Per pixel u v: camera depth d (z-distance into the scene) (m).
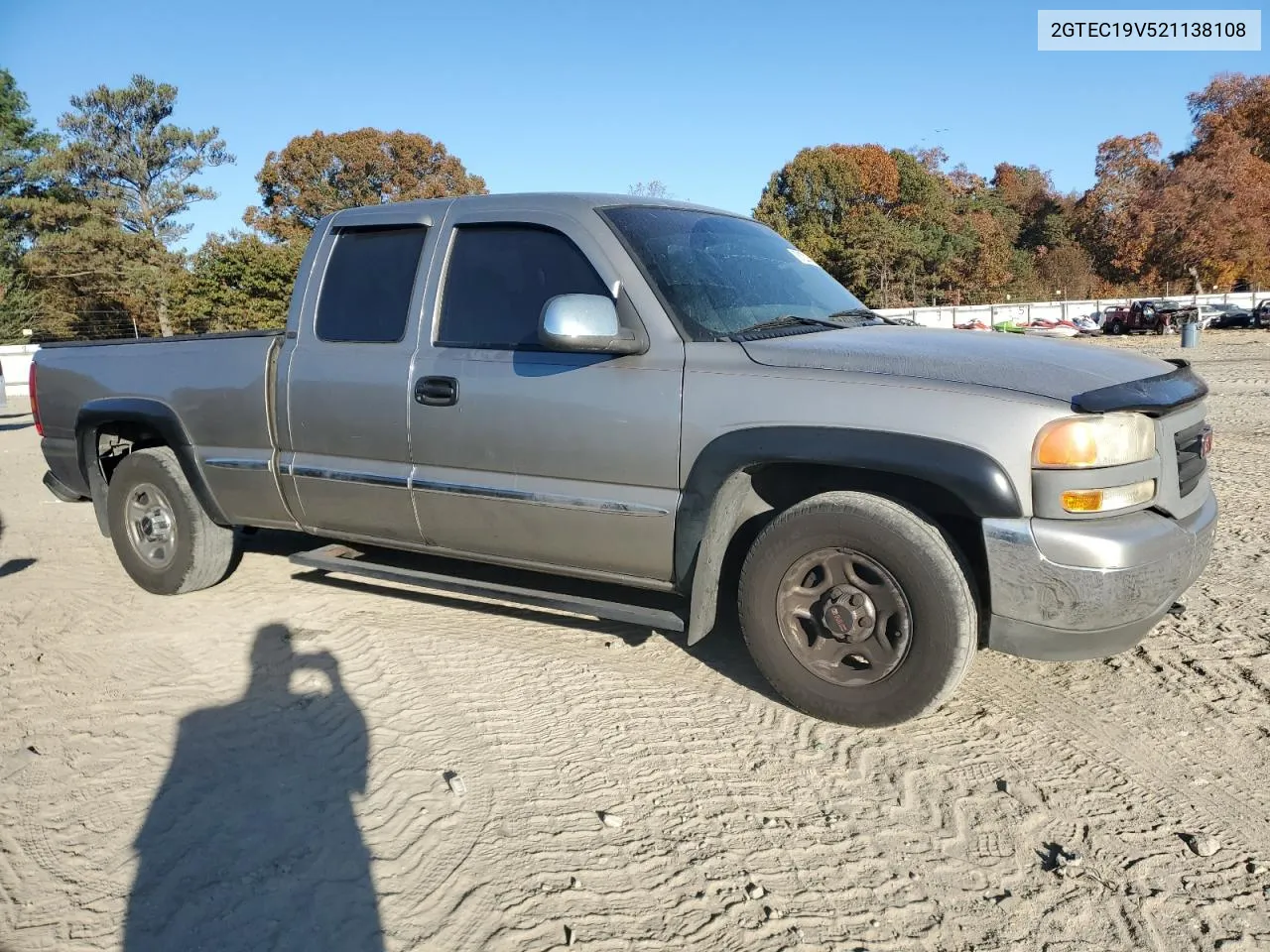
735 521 3.45
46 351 5.34
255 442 4.45
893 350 3.27
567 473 3.59
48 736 3.49
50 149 47.06
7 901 2.54
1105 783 2.98
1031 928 2.35
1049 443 2.87
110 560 5.93
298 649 4.23
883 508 3.07
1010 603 2.96
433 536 4.05
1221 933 2.31
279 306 40.44
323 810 2.94
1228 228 61.09
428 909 2.46
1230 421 10.55
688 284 3.58
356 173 60.56
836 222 67.12
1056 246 76.50
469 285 3.88
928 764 3.12
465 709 3.60
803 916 2.41
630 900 2.48
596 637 4.27
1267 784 2.94
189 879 2.62
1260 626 4.13
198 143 50.97
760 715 3.49
